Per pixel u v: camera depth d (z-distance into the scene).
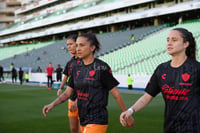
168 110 2.51
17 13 74.00
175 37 2.51
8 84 22.45
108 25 42.28
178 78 2.46
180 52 2.52
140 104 2.69
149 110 8.23
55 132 5.63
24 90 16.08
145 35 30.34
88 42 3.11
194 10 30.95
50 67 18.16
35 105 9.71
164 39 24.70
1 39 69.31
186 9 29.44
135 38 30.53
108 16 43.34
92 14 44.00
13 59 42.12
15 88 17.72
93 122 3.04
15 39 59.84
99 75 3.05
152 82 2.69
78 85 3.18
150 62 19.80
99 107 3.06
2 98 11.97
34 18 63.31
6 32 65.31
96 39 3.21
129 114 2.62
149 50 23.05
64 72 4.93
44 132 5.64
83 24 43.06
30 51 44.25
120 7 39.09
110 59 24.27
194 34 22.36
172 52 2.51
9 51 53.00
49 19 52.62
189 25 26.33
